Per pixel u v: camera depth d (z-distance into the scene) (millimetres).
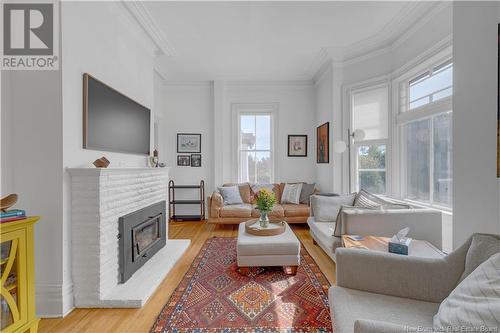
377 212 2410
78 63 2025
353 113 4055
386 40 3496
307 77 5090
